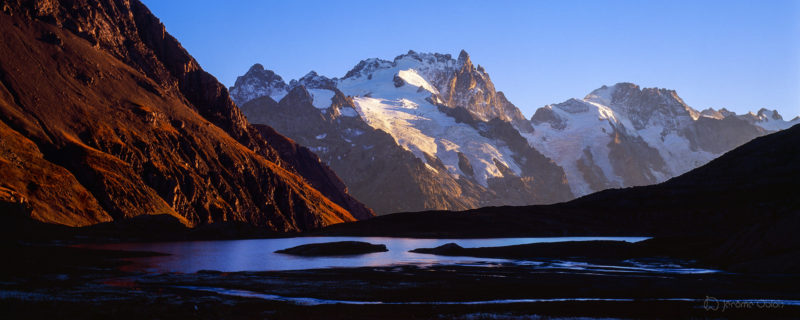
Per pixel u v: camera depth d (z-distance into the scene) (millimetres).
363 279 73938
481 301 60312
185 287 65000
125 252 101750
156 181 182125
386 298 61281
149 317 49750
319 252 112312
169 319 49406
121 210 158375
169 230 146500
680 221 174875
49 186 146250
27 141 159000
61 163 162875
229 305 55062
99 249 105250
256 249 119125
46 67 193750
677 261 98438
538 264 95312
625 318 51812
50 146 165500
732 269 84812
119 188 163750
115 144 182500
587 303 58031
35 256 85688
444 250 115125
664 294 64188
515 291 66188
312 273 79062
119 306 52875
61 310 50688
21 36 197250
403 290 65875
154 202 170875
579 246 115188
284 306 55406
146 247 116688
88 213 148625
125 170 174250
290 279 72438
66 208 143500
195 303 55188
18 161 148875
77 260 85938
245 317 50750
